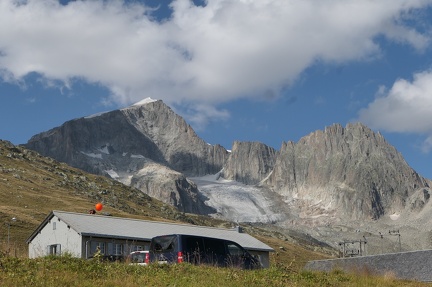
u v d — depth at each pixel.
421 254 73.44
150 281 22.64
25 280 20.27
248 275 25.70
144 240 66.81
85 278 22.17
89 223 67.38
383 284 29.86
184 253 29.89
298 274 28.56
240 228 84.00
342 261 83.75
